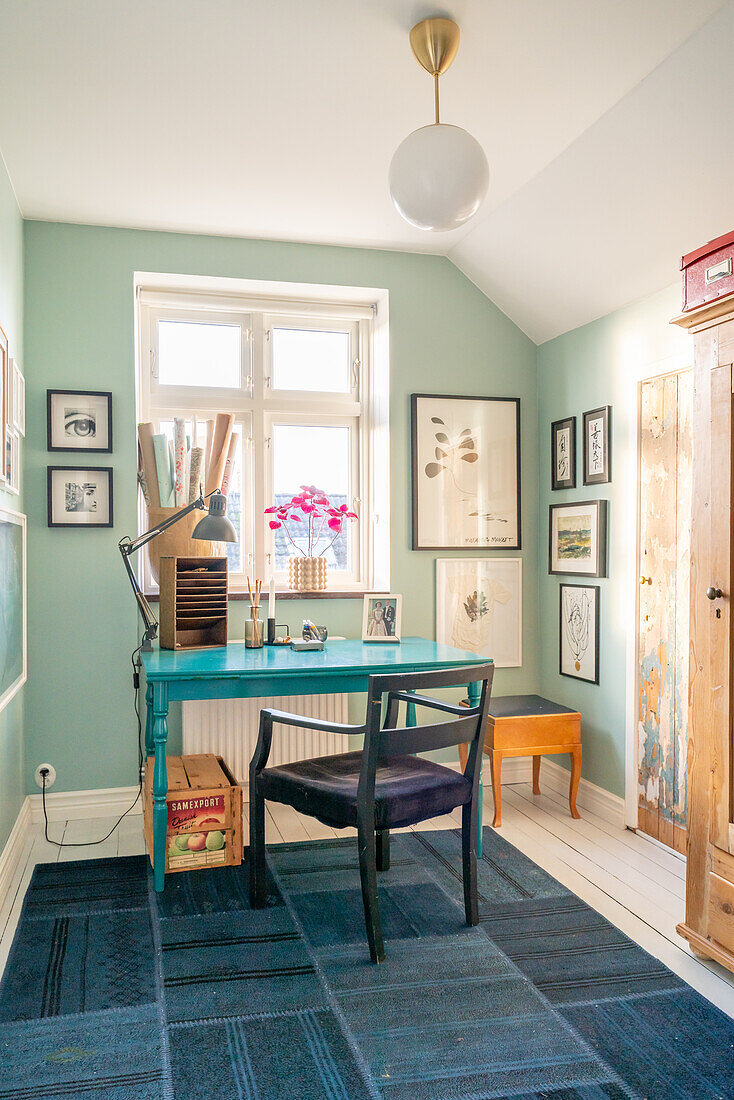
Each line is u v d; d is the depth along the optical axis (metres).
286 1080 1.71
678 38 2.18
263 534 3.87
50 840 3.14
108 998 2.02
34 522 3.36
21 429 3.14
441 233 3.60
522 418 4.00
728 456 2.11
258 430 3.87
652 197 2.74
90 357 3.45
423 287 3.87
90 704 3.42
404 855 2.97
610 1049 1.81
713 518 2.17
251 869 2.54
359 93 2.46
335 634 3.79
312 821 3.39
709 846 2.18
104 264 3.47
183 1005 1.99
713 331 2.17
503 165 2.93
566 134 2.71
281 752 3.66
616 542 3.35
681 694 2.96
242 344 3.89
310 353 3.99
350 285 3.77
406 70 2.34
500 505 3.96
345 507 3.84
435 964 2.18
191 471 3.47
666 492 3.04
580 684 3.62
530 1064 1.76
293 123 2.64
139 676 3.47
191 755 3.45
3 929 2.39
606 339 3.43
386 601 3.51
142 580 3.62
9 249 2.98
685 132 2.43
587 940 2.32
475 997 2.02
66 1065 1.76
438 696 3.84
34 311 3.39
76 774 3.41
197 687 2.72
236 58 2.28
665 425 3.05
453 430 3.89
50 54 2.25
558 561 3.80
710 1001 2.00
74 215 3.37
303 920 2.45
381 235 3.63
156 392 3.76
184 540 3.41
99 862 2.91
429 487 3.86
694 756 2.23
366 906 2.20
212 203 3.27
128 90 2.45
